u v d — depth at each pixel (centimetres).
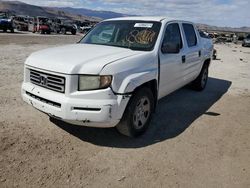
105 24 580
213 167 384
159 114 584
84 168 362
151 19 547
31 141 420
